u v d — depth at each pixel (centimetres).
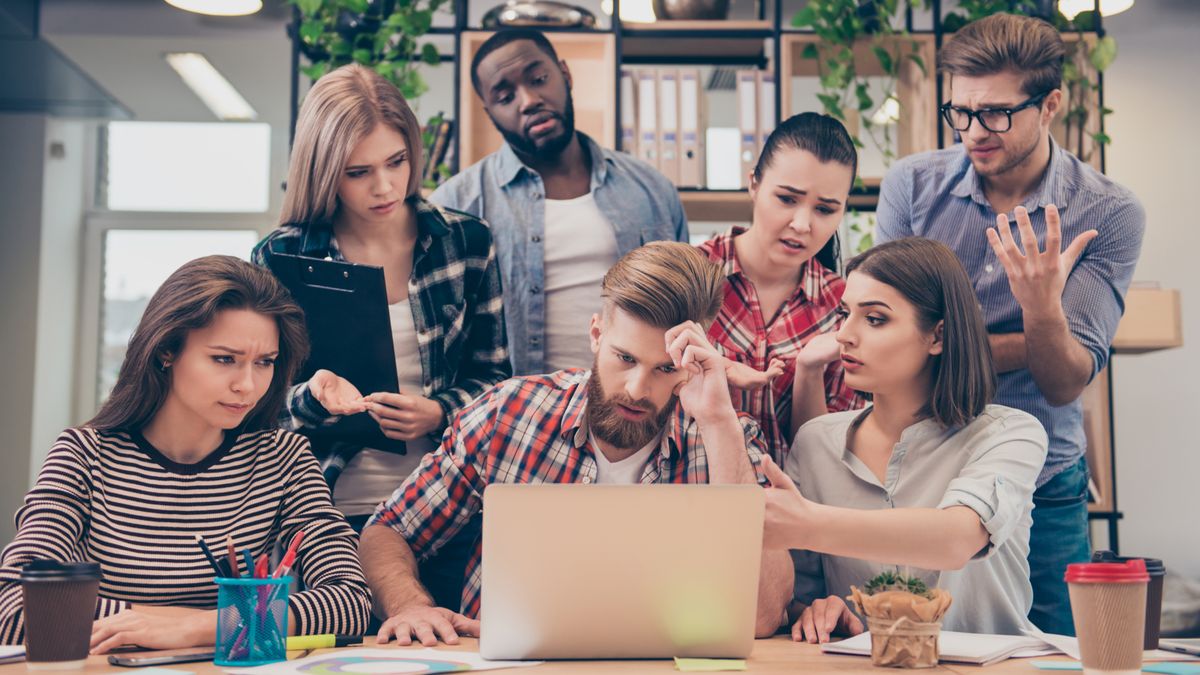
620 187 267
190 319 153
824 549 141
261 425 168
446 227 212
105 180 591
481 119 316
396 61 316
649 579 125
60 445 154
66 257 573
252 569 124
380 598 161
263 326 157
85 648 118
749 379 188
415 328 209
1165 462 456
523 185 264
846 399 207
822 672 117
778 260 213
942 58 226
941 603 121
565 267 261
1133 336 329
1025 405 225
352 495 204
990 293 232
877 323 167
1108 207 228
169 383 158
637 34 319
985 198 233
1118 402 458
